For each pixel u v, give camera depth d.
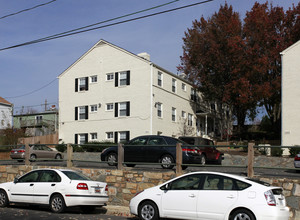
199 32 40.16
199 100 44.59
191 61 40.03
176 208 10.05
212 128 48.97
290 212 10.90
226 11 39.91
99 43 37.66
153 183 13.56
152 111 34.03
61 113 39.41
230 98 38.22
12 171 17.50
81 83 38.62
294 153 19.77
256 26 36.19
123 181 14.20
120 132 35.44
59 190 12.18
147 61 34.62
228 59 37.09
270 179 11.38
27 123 51.41
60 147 36.78
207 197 9.60
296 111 27.86
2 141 38.31
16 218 10.75
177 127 38.69
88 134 37.38
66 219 10.80
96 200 12.30
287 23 36.78
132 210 10.82
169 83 37.69
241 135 41.06
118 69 36.22
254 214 8.84
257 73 35.78
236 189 9.34
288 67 28.59
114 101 36.06
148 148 16.50
